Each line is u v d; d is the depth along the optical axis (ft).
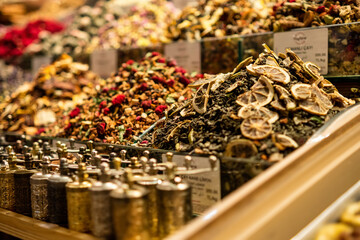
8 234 4.20
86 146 4.56
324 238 2.75
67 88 8.35
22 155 4.88
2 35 12.05
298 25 5.51
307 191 2.93
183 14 8.16
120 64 8.47
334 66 5.08
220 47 6.64
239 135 3.60
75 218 3.38
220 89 4.29
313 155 3.06
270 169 2.78
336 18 5.26
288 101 3.73
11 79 10.38
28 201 4.13
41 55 10.82
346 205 3.02
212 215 2.42
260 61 4.37
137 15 10.35
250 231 2.53
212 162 3.24
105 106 5.93
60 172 3.73
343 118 3.44
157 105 5.66
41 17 13.65
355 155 3.44
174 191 2.97
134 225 2.85
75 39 10.96
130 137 5.18
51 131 6.84
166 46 7.54
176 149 3.92
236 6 7.48
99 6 12.25
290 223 2.80
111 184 3.12
